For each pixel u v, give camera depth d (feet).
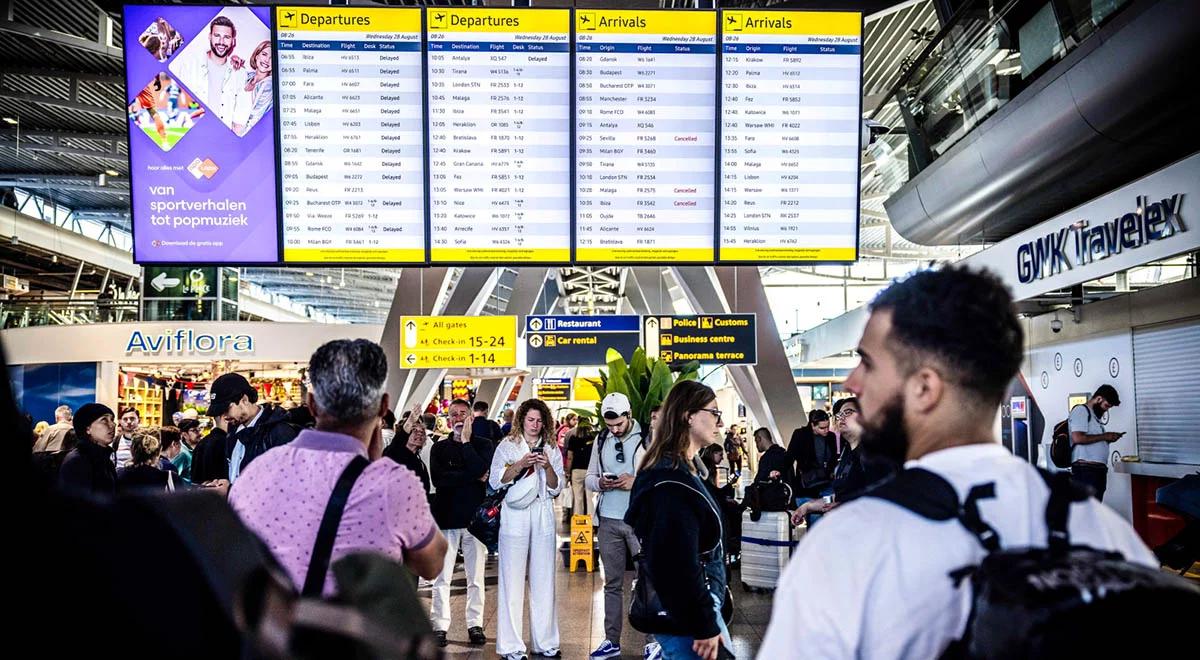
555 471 20.10
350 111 20.49
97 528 2.15
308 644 2.37
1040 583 2.77
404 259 20.49
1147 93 23.68
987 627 2.86
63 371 69.56
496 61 20.59
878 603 3.23
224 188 20.54
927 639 3.19
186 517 2.32
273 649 2.29
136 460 19.85
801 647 3.29
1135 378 31.42
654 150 20.72
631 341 43.01
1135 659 2.61
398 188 20.52
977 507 3.31
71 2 43.70
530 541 19.62
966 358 3.61
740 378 40.93
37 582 2.02
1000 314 3.69
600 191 20.66
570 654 19.88
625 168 20.68
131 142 20.45
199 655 2.15
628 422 21.21
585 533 31.99
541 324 42.75
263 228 20.53
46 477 2.22
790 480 27.86
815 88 20.85
